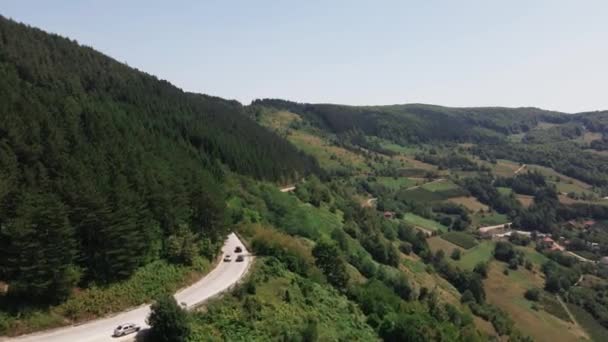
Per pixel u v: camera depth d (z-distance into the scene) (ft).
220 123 561.02
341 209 490.49
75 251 161.58
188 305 171.94
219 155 432.25
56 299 155.74
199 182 252.01
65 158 204.74
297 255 246.06
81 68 506.89
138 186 211.41
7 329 140.15
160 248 204.74
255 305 176.55
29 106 240.32
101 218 173.06
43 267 150.92
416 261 465.47
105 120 288.51
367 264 322.14
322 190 504.43
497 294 490.90
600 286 552.00
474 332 273.75
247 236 276.62
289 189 487.20
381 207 645.92
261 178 467.52
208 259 223.92
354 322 204.74
